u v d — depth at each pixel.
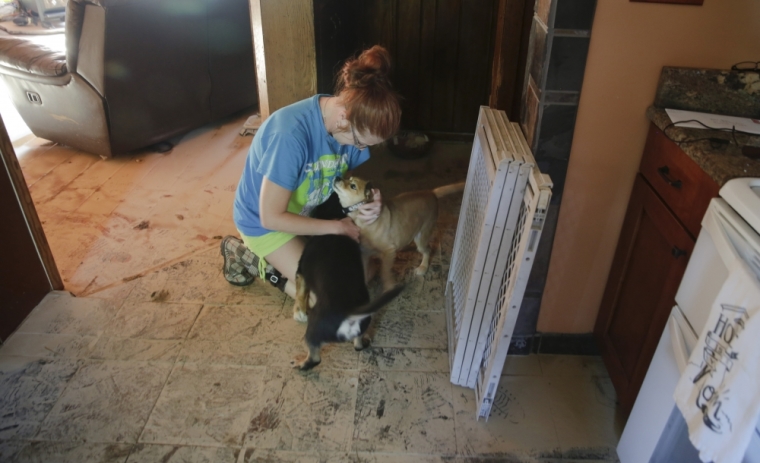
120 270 2.31
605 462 1.56
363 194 1.76
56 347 1.88
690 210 1.29
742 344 0.90
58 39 4.85
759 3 1.35
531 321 1.85
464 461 1.55
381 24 3.09
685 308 1.20
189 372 1.79
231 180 3.02
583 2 1.36
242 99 3.76
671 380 1.23
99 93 2.88
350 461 1.54
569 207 1.66
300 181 1.71
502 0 2.55
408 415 1.67
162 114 3.21
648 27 1.40
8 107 3.77
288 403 1.70
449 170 3.11
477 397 1.69
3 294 1.88
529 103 1.63
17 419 1.63
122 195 2.87
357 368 1.83
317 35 2.43
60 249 2.44
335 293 1.60
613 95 1.49
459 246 1.99
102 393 1.71
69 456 1.53
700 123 1.37
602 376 1.84
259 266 2.00
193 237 2.54
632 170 1.59
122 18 2.76
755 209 0.98
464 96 3.26
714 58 1.43
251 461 1.53
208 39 3.30
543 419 1.68
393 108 1.44
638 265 1.58
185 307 2.07
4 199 1.86
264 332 1.96
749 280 0.90
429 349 1.91
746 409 0.89
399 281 2.24
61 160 3.19
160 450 1.55
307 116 1.62
